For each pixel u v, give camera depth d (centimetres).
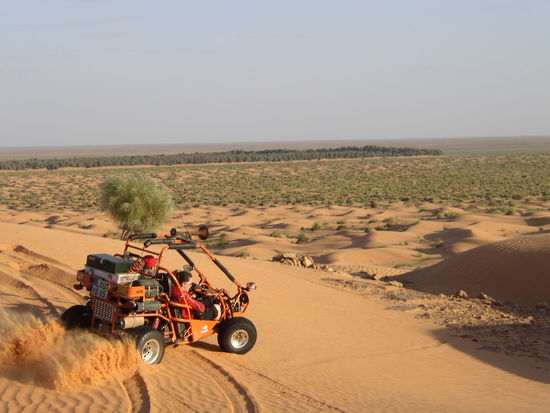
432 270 2672
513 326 1719
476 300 2145
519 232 5734
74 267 1636
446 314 1867
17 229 2273
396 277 2733
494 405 955
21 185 16438
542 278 2242
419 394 991
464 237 5294
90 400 745
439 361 1309
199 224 7625
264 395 847
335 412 806
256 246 5031
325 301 1839
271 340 1267
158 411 730
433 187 13800
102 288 930
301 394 879
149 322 968
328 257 4153
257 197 12306
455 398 985
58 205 10831
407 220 7175
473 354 1408
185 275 995
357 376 1075
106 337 914
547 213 7462
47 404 721
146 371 882
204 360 988
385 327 1608
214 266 2052
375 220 7431
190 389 834
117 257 963
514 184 13838
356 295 2053
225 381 891
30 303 1227
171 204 4325
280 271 2355
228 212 9388
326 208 9575
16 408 702
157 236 968
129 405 737
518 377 1219
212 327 1041
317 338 1363
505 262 2420
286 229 6988
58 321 1013
